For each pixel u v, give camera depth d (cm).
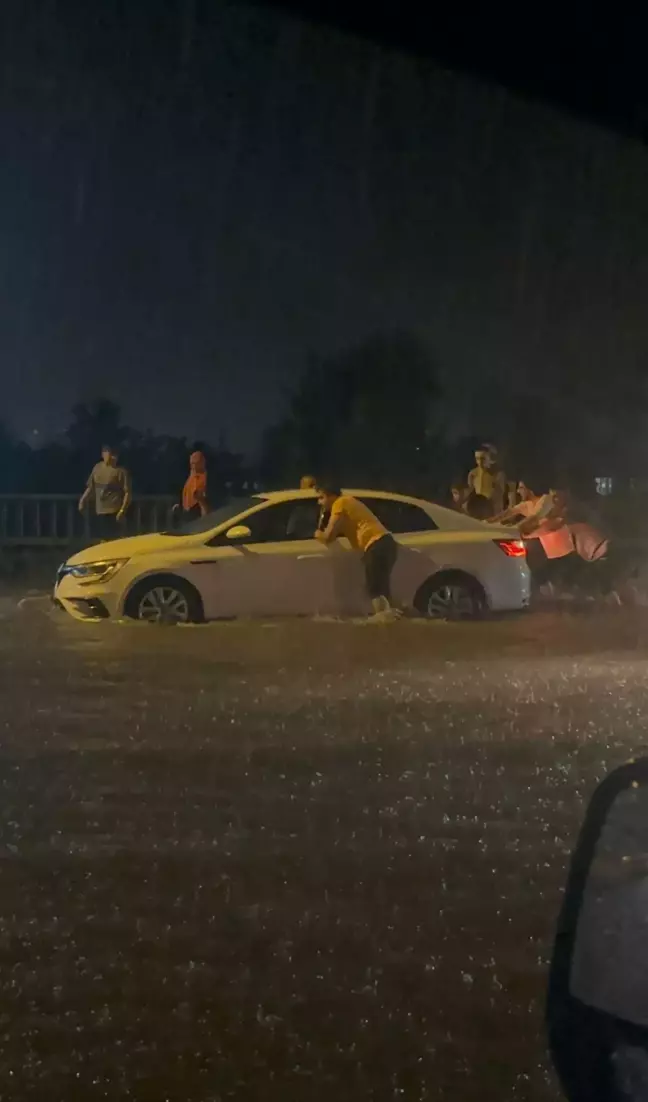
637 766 586
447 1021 467
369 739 886
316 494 1473
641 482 3294
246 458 4394
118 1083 423
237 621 1435
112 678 1105
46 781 776
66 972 507
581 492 2973
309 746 865
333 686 1075
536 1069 431
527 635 1391
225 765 815
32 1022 466
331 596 1438
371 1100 413
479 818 705
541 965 513
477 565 1467
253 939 540
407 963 517
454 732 906
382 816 709
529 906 577
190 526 1498
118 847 655
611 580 1850
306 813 714
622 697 1034
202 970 510
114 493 2059
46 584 1927
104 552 1434
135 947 531
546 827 689
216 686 1071
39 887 598
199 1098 414
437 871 622
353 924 556
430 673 1143
